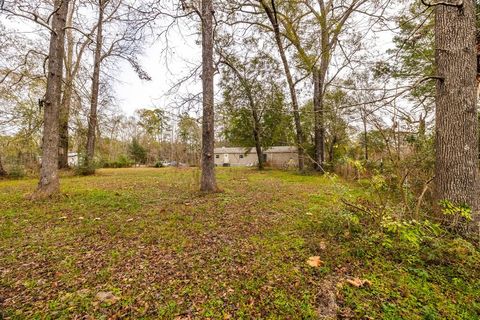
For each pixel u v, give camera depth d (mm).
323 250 3002
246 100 15914
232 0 8555
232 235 3613
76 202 5727
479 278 2340
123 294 2197
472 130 3361
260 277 2449
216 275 2502
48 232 3771
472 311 1926
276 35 11930
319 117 11055
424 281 2332
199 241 3402
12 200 5918
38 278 2469
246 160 36406
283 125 15516
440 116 3553
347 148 10938
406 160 4465
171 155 36031
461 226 3139
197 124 7367
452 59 3434
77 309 1997
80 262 2803
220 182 9906
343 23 8625
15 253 3035
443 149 3484
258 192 7152
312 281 2357
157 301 2096
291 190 7555
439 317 1857
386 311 1924
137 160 33875
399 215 3250
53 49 6273
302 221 4188
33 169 14242
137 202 5730
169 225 4082
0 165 12195
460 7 3217
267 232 3703
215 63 8273
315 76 12289
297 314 1915
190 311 1972
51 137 6285
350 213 3455
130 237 3562
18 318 1885
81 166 13062
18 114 12656
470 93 3361
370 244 3049
